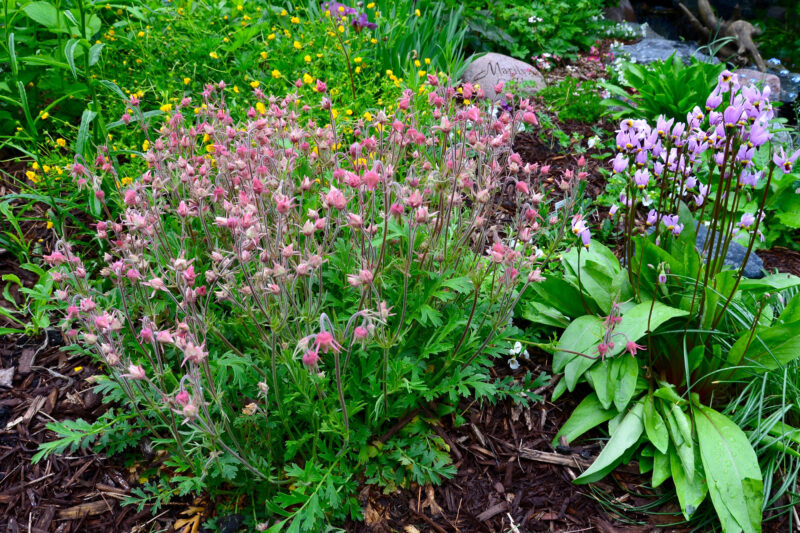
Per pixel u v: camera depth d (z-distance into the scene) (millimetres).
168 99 4344
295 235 2742
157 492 2512
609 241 4305
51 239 3760
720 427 2734
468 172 2648
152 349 2877
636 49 8836
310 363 1958
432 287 2754
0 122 4418
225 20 5246
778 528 2646
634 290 3186
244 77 4723
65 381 3074
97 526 2533
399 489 2717
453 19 6848
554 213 3871
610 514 2734
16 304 3396
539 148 5438
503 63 6777
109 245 3611
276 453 2623
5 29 3902
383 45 5867
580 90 6359
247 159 2619
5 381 3055
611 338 2975
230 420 2588
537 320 3352
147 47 4781
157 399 2607
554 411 3129
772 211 4586
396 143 3018
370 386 2646
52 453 2758
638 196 4336
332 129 3047
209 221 3080
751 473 2559
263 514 2529
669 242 3352
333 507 2449
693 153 3035
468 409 3082
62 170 3762
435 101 3051
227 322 2762
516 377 3240
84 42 3828
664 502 2766
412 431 2811
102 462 2742
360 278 2156
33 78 4352
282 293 2295
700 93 5594
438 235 2867
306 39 5070
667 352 3139
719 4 12445
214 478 2512
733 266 3848
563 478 2857
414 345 2896
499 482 2824
